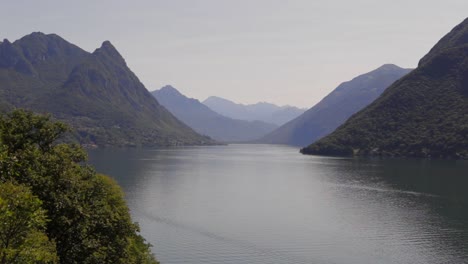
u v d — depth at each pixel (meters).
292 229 95.31
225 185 168.88
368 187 157.00
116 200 57.59
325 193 146.50
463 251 79.12
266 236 89.44
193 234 90.88
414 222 101.31
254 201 131.25
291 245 83.19
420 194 139.38
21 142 46.66
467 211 113.12
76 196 43.25
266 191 152.75
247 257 76.12
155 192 146.38
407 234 90.81
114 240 46.72
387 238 87.88
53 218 40.41
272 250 80.12
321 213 112.31
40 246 30.86
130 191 147.38
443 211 113.44
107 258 45.62
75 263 41.44
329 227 96.94
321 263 73.19
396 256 76.56
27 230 29.34
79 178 46.91
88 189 46.97
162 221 101.94
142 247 66.12
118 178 183.75
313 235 90.19
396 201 128.12
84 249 42.38
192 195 141.62
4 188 28.09
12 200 27.81
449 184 158.75
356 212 113.50
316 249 80.62
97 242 43.84
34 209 29.28
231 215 109.50
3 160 36.69
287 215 110.06
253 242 84.94
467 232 92.12
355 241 85.75
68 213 41.53
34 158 42.62
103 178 61.28
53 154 47.34
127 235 50.81
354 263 73.19
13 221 27.89
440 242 84.81
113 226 47.56
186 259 75.06
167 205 121.81
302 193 147.25
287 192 150.12
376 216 108.31
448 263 72.81
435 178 174.62
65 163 45.88
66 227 41.41
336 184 167.50
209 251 79.38
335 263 73.25
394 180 172.50
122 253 47.12
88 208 44.31
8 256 27.36
